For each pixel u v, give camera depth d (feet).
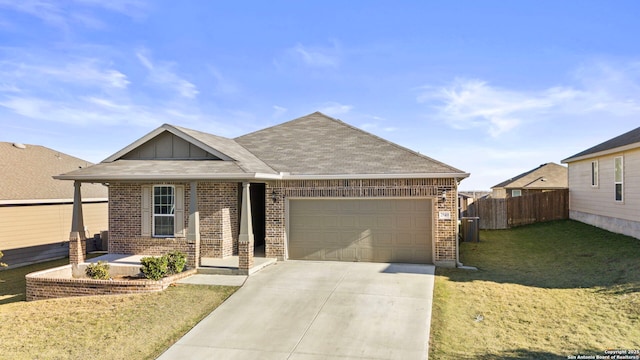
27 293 37.81
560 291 33.58
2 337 27.40
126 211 49.14
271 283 36.68
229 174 39.55
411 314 29.17
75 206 43.91
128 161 47.60
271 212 46.39
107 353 24.76
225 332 27.22
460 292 33.65
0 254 45.21
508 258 47.75
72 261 43.50
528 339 25.08
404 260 44.14
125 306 32.09
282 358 23.67
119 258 46.68
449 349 24.03
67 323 29.45
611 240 51.90
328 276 38.68
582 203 67.97
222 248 46.50
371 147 51.06
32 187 58.23
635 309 28.35
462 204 73.46
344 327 27.43
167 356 24.30
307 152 51.13
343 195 45.03
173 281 37.19
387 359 23.12
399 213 44.24
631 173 52.80
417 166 44.57
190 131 48.93
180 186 47.80
